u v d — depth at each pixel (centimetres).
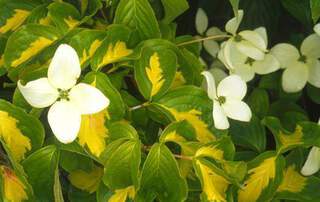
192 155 53
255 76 70
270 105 67
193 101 54
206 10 73
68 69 49
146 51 53
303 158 62
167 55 53
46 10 56
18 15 57
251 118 62
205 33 72
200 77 58
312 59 66
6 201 49
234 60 65
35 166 50
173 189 51
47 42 53
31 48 52
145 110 55
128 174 51
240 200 57
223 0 73
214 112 54
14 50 52
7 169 50
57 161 50
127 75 58
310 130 59
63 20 54
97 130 50
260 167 58
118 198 52
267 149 68
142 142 55
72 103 49
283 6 71
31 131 50
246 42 64
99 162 51
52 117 49
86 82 50
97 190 53
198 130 54
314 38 66
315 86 68
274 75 68
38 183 51
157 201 56
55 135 49
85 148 50
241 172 52
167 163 50
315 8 54
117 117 51
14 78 52
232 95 58
